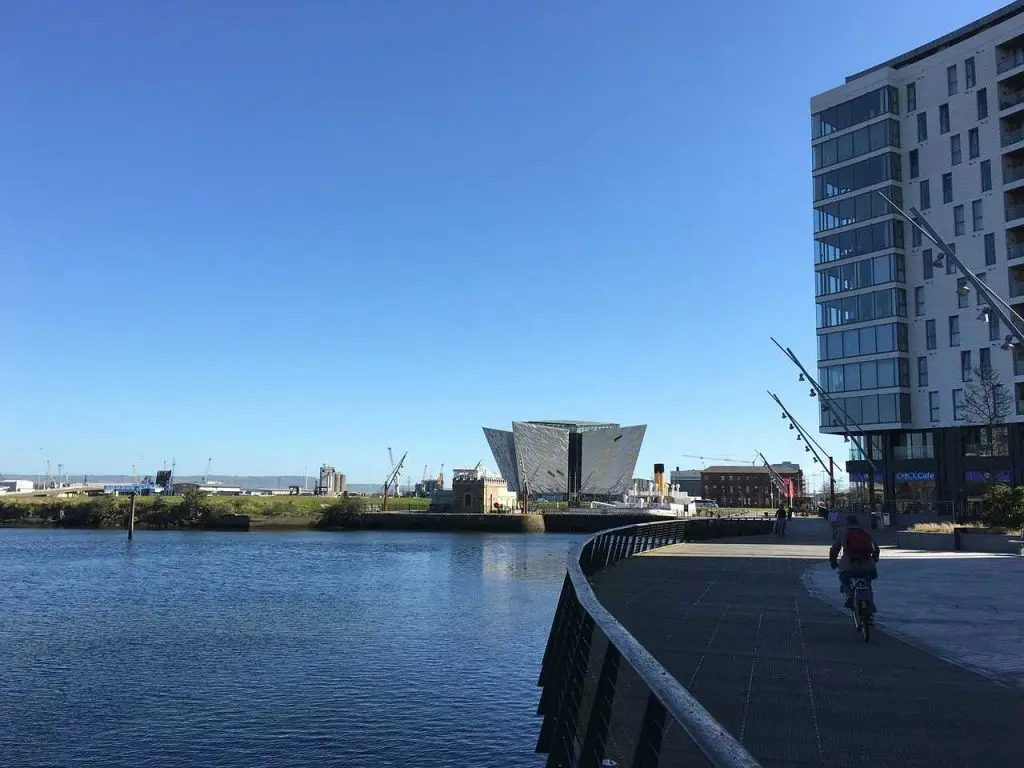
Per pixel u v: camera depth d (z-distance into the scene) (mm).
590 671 9367
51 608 38031
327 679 21531
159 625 32156
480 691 19578
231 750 16016
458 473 163000
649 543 34000
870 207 64562
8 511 135750
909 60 66188
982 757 6469
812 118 69688
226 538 106562
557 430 196125
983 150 58844
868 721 7477
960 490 57062
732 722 7473
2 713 18906
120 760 15641
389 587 46375
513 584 47750
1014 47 58594
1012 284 56062
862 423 63781
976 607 15289
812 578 20844
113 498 139125
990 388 53031
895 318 62031
